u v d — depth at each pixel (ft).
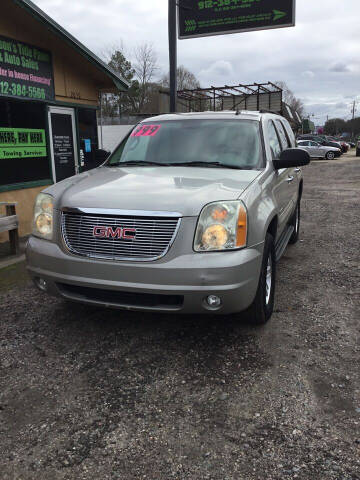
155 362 10.38
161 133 14.74
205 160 13.25
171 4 32.53
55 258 10.62
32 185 24.59
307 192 44.27
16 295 14.75
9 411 8.59
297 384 9.39
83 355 10.75
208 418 8.32
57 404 8.81
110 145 78.43
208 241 9.66
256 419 8.27
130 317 12.89
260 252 10.52
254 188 11.04
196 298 9.66
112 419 8.33
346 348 11.01
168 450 7.50
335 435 7.79
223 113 15.33
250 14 41.88
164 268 9.58
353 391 9.12
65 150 27.73
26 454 7.43
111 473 7.00
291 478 6.83
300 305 13.84
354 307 13.65
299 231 24.79
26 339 11.60
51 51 25.26
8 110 22.68
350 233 24.39
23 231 24.25
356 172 68.03
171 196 10.04
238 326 12.20
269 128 15.11
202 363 10.30
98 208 10.14
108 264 9.95
